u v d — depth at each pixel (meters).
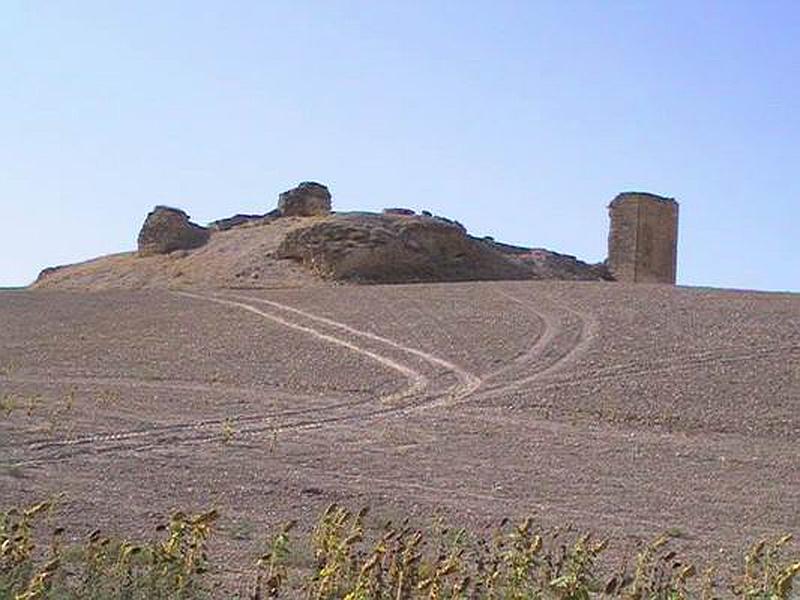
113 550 12.45
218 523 15.87
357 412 30.20
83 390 32.75
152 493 18.36
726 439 27.22
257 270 63.53
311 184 79.62
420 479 21.25
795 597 11.70
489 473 22.19
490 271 67.75
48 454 22.09
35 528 14.81
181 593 9.91
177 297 51.47
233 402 31.17
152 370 36.84
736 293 44.69
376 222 65.88
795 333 37.22
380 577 9.62
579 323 40.38
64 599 9.72
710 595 11.34
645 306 42.12
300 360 37.56
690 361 34.62
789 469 23.83
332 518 10.76
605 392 31.81
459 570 10.38
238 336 41.69
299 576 12.25
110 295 53.00
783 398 30.72
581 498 20.06
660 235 68.19
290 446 24.72
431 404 31.45
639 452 25.22
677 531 17.44
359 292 49.47
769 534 17.58
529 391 32.47
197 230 76.25
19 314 48.31
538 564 10.70
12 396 30.78
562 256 77.56
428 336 40.16
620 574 12.29
